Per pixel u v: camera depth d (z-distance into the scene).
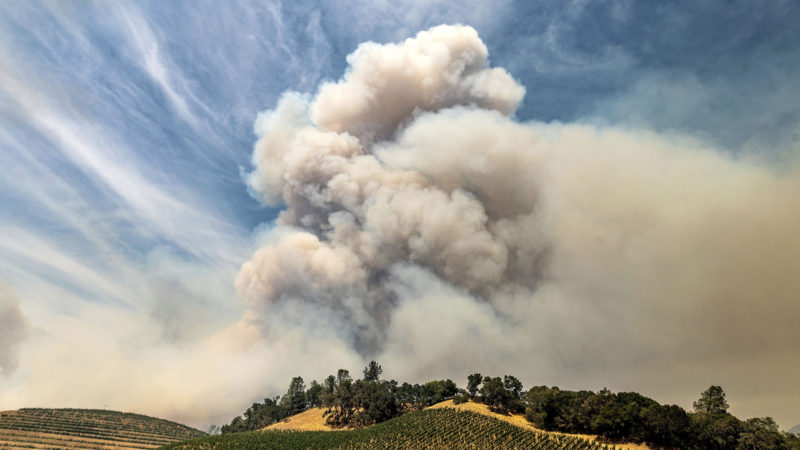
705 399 95.44
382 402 123.12
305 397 155.62
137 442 134.38
